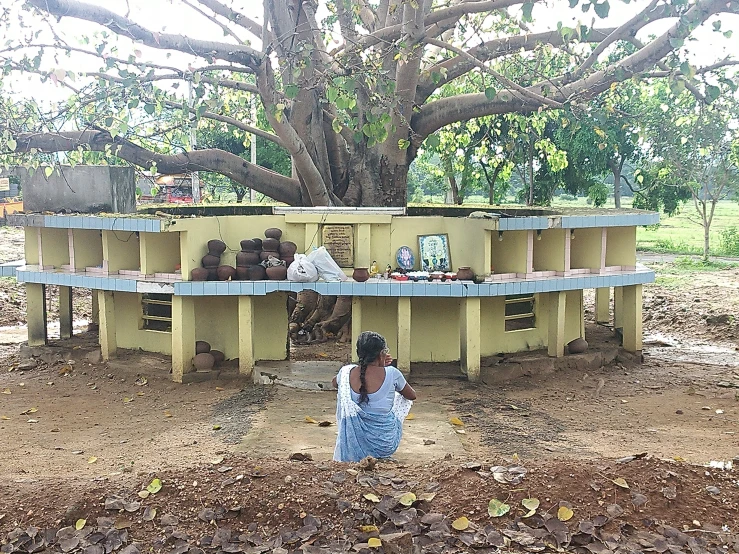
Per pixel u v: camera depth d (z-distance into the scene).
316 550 4.51
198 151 15.02
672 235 43.19
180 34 11.62
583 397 10.38
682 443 7.98
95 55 11.04
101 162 14.35
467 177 30.75
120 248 11.69
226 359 11.81
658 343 14.84
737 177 27.61
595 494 5.18
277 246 11.41
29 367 11.91
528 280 11.01
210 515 4.99
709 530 4.80
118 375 11.30
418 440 7.87
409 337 11.05
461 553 4.51
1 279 19.73
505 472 5.56
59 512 5.07
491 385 10.84
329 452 7.34
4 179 34.38
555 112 19.06
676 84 11.31
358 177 15.56
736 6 11.28
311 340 14.15
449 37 17.00
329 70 12.33
